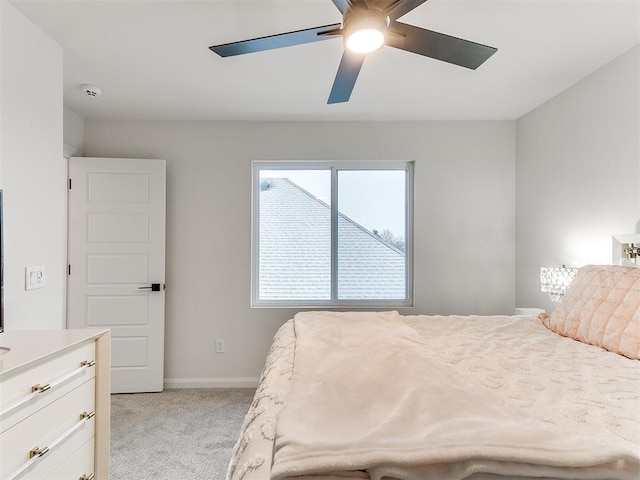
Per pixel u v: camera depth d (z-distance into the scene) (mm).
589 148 2201
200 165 3018
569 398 1006
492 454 655
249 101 2631
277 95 2527
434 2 1532
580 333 1614
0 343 1303
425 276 3051
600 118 2111
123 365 2840
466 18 1646
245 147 3039
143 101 2619
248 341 3018
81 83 2324
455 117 2979
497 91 2465
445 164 3057
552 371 1227
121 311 2842
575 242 2326
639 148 1853
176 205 3002
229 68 2135
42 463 1171
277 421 875
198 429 2262
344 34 1244
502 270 3053
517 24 1691
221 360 3004
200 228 3014
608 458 648
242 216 3037
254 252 3115
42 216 1735
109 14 1613
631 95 1898
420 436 716
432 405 865
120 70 2152
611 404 963
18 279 1599
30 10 1580
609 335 1462
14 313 1582
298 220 3189
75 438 1342
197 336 2998
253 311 3025
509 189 3055
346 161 3104
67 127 2740
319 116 2941
